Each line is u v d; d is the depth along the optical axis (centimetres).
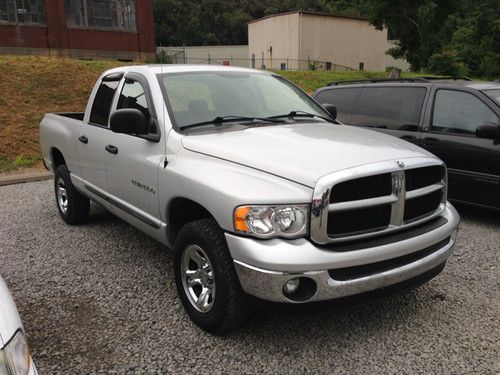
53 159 615
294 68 3759
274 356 317
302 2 7938
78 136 525
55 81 1355
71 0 2267
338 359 314
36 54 2184
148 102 408
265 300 294
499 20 6141
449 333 345
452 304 388
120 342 335
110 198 467
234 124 400
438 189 349
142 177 399
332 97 767
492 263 471
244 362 311
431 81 657
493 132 557
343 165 302
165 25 7656
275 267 281
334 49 3862
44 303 393
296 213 290
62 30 2241
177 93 407
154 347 328
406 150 345
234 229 299
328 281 288
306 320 361
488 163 569
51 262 478
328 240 292
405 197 319
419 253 331
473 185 586
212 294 333
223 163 331
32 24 2161
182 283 358
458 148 593
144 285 423
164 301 393
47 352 324
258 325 354
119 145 434
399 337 340
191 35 7894
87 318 368
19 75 1333
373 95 707
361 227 306
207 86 429
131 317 368
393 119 670
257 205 292
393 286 319
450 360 314
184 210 375
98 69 1506
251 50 4338
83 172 525
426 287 418
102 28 2372
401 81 684
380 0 3022
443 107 621
